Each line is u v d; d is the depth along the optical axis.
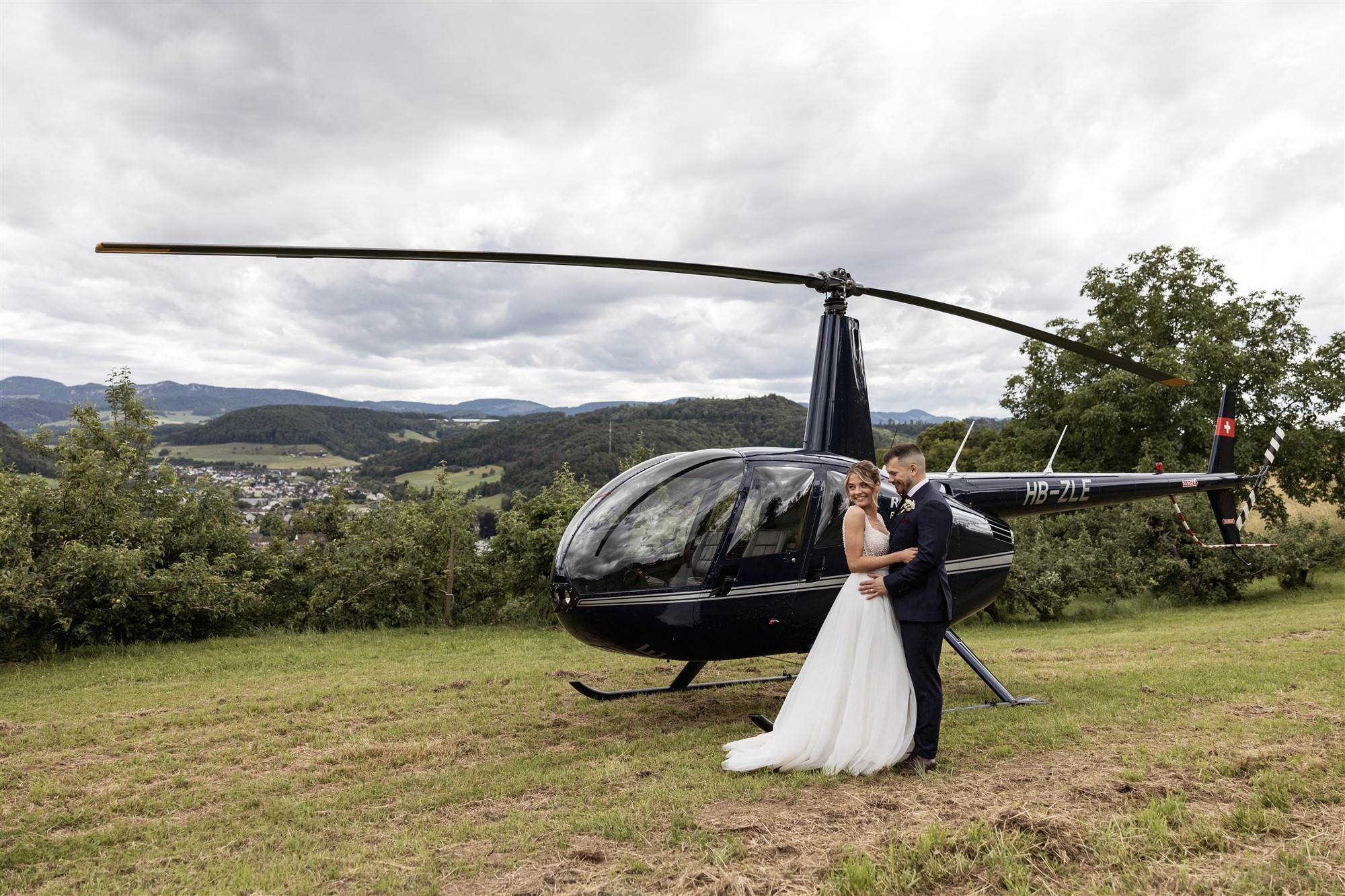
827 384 5.82
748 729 5.03
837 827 3.19
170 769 4.62
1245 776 3.67
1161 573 14.17
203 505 11.59
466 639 10.40
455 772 4.33
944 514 4.10
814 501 5.33
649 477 5.30
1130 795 3.44
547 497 12.95
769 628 5.22
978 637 11.06
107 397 11.13
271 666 8.30
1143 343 21.81
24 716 5.99
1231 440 8.27
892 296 5.81
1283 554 14.79
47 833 3.63
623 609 4.98
